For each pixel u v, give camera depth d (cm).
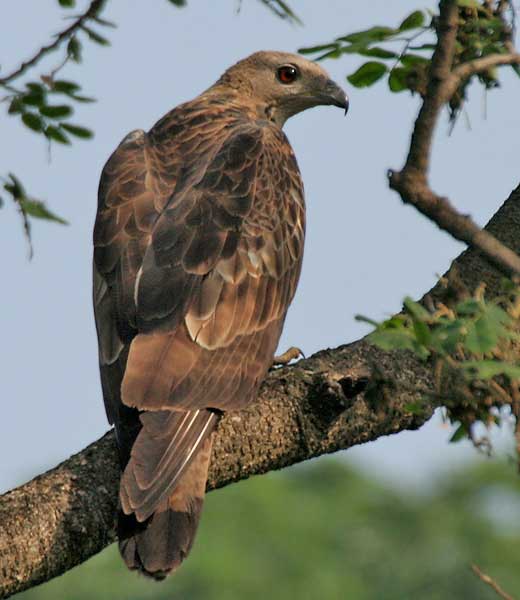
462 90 1044
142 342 1057
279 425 1052
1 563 957
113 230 1134
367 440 1067
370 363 1073
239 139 1216
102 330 1089
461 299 982
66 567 980
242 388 1070
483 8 1039
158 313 1075
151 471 984
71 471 1002
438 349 868
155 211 1146
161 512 989
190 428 1024
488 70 1028
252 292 1130
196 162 1202
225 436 1046
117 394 1049
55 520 975
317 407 1050
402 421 1065
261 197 1179
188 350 1066
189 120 1268
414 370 1071
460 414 967
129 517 977
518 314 917
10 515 971
